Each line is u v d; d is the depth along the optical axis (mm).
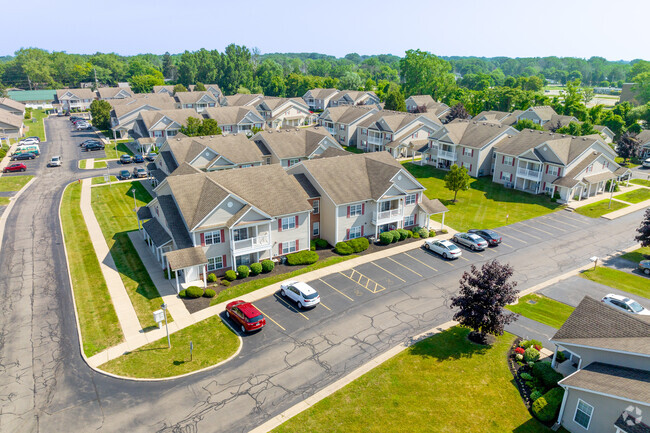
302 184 46375
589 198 61750
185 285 36812
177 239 37594
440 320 32938
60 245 44656
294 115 113875
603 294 36844
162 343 29844
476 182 69562
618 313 25469
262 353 28938
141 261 41531
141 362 27922
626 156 79438
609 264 42500
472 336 30766
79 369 27312
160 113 90312
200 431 22578
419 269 41156
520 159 64750
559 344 25844
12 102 118688
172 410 24000
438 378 26578
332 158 49344
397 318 33125
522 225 52656
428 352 29094
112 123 102062
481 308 28875
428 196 63031
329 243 46531
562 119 96125
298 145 70188
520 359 28219
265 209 40781
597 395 20938
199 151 60688
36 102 150875
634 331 23828
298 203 42844
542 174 62625
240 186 42406
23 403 24453
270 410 24016
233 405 24375
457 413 23844
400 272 40531
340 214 44906
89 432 22516
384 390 25531
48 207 55312
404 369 27359
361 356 28656
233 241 38219
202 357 28453
